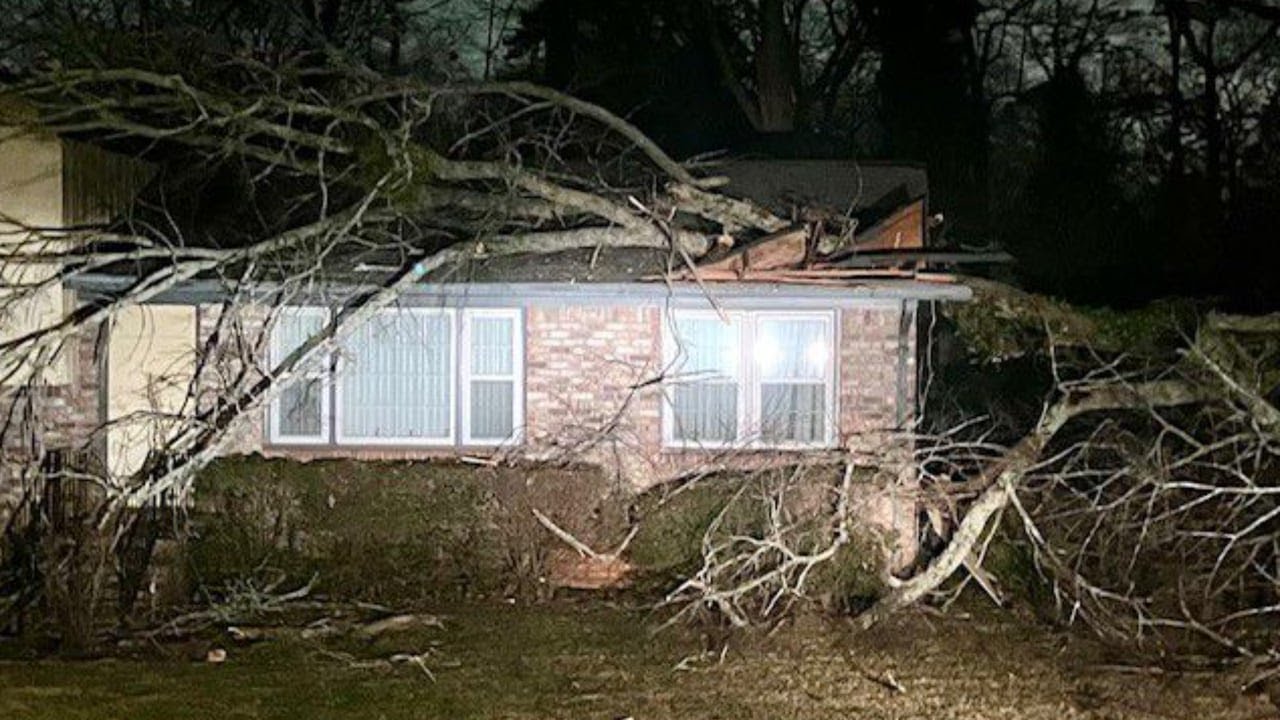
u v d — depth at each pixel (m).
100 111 13.23
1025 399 19.09
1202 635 12.34
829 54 30.88
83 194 14.98
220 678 10.77
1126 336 14.83
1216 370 11.81
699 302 15.15
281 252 13.93
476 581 14.05
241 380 13.06
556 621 12.84
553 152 14.74
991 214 29.08
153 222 15.80
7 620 12.05
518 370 15.54
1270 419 11.84
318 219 14.93
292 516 14.05
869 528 13.44
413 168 13.41
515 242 14.13
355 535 14.09
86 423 14.96
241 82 16.62
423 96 15.39
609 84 27.56
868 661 11.59
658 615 12.98
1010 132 31.72
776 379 15.48
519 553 14.10
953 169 27.27
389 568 14.02
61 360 14.50
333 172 15.12
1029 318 15.38
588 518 14.34
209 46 14.63
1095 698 10.59
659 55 28.38
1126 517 12.52
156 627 12.23
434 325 15.52
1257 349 13.66
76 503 12.51
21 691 10.22
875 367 15.37
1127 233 27.42
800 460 13.52
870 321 15.38
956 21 27.64
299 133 13.38
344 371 14.73
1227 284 22.88
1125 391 12.74
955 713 10.20
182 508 12.95
